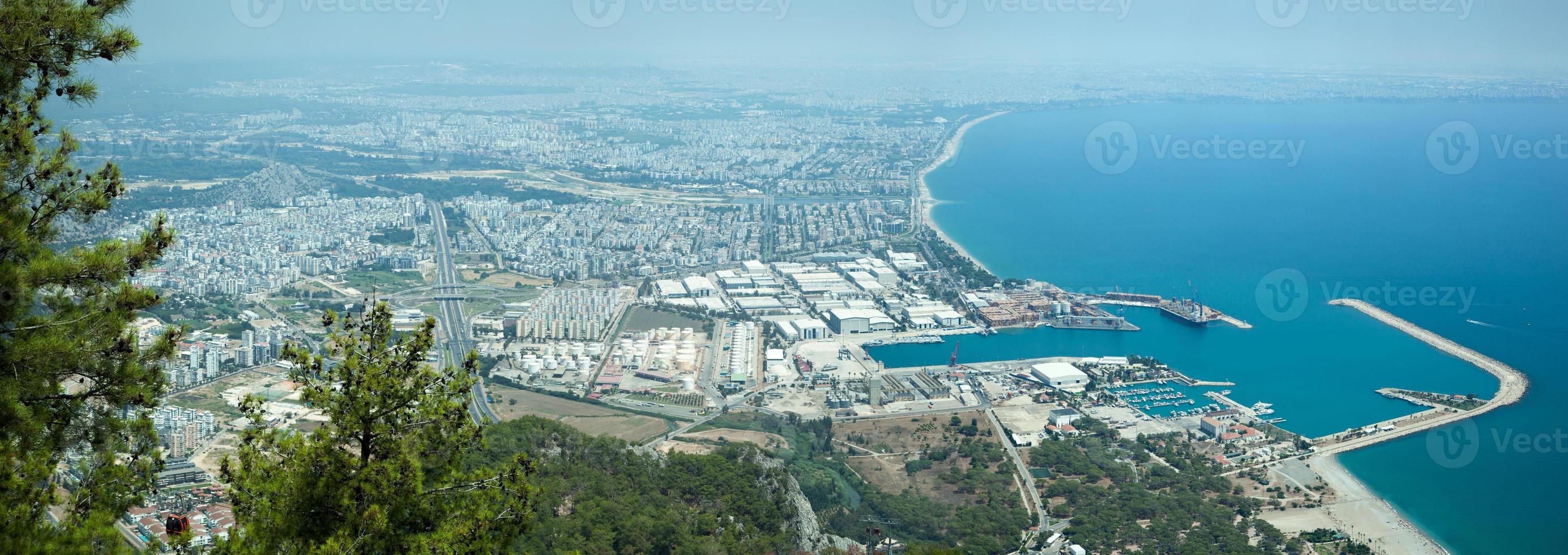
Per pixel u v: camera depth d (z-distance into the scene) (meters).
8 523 61.78
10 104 67.94
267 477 77.56
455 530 78.12
